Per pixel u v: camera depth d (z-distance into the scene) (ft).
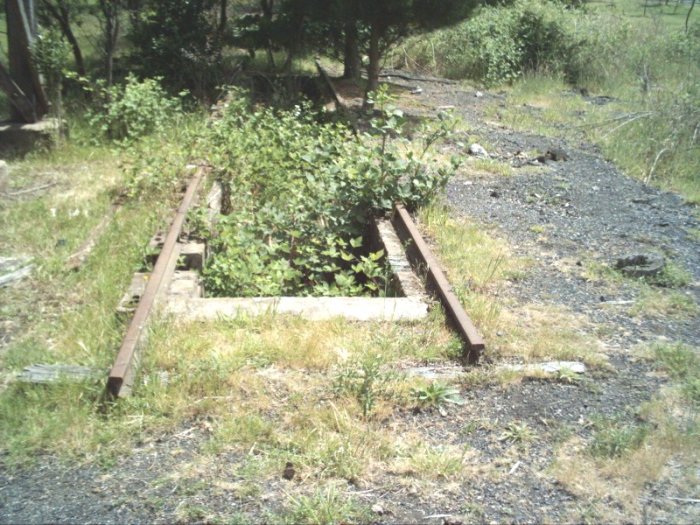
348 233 25.34
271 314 17.99
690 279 22.26
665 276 22.07
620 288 21.43
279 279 21.25
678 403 15.43
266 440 13.66
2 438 13.64
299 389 15.21
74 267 20.93
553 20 61.87
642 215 28.84
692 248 25.20
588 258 23.77
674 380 16.42
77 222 24.52
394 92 52.34
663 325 19.21
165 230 23.27
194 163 30.30
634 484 12.80
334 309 18.58
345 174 25.95
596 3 92.02
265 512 11.90
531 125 44.98
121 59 50.47
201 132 32.50
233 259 21.68
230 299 18.85
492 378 15.98
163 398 14.57
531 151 38.63
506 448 13.80
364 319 18.17
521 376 16.11
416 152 34.76
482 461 13.38
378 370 15.76
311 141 31.30
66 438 13.65
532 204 29.63
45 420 13.96
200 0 48.55
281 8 50.06
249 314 17.95
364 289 22.91
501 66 59.26
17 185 28.45
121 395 14.49
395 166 26.03
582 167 36.17
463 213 27.68
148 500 12.16
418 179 26.66
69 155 32.17
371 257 21.54
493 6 67.82
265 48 54.49
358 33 52.16
